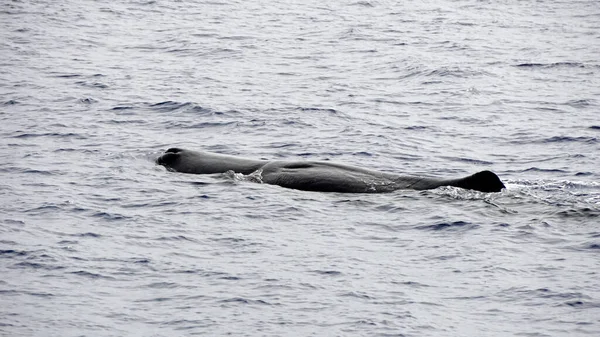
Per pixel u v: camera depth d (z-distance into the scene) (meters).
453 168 95.62
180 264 64.62
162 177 86.50
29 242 68.06
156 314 56.78
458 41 191.38
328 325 55.50
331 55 172.50
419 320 56.25
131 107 121.50
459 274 63.31
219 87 138.88
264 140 106.12
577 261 65.19
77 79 141.12
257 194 80.69
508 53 176.88
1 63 152.50
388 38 194.50
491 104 129.88
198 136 107.50
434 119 119.81
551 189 85.19
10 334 53.69
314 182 82.94
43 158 93.50
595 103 130.38
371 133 110.19
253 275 62.78
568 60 168.00
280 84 143.50
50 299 58.47
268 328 55.03
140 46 177.38
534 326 55.53
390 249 68.00
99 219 73.88
